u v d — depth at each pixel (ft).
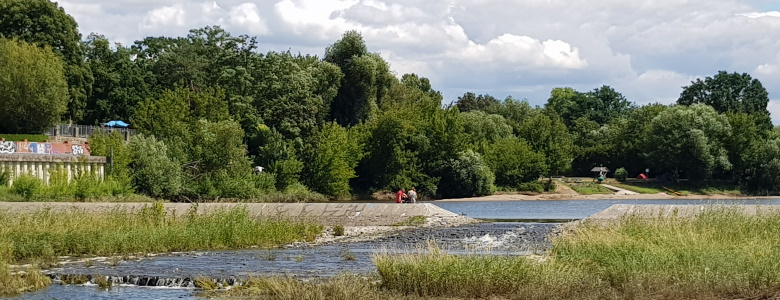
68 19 322.96
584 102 626.23
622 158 462.60
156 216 129.80
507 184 406.00
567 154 432.66
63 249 107.76
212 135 311.88
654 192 401.08
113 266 94.84
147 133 315.37
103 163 256.52
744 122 420.36
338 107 424.05
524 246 110.22
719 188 411.34
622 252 79.61
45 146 241.14
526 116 565.53
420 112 406.41
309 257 103.60
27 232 112.57
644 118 479.41
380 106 433.48
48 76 278.87
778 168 395.96
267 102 380.17
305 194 335.06
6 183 216.13
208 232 118.42
